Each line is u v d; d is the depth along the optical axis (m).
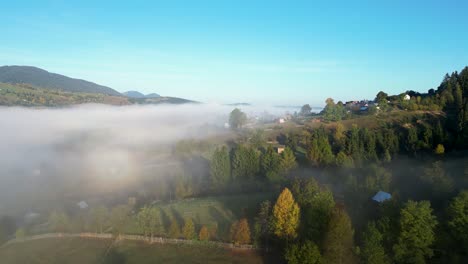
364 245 45.59
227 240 58.44
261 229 55.88
